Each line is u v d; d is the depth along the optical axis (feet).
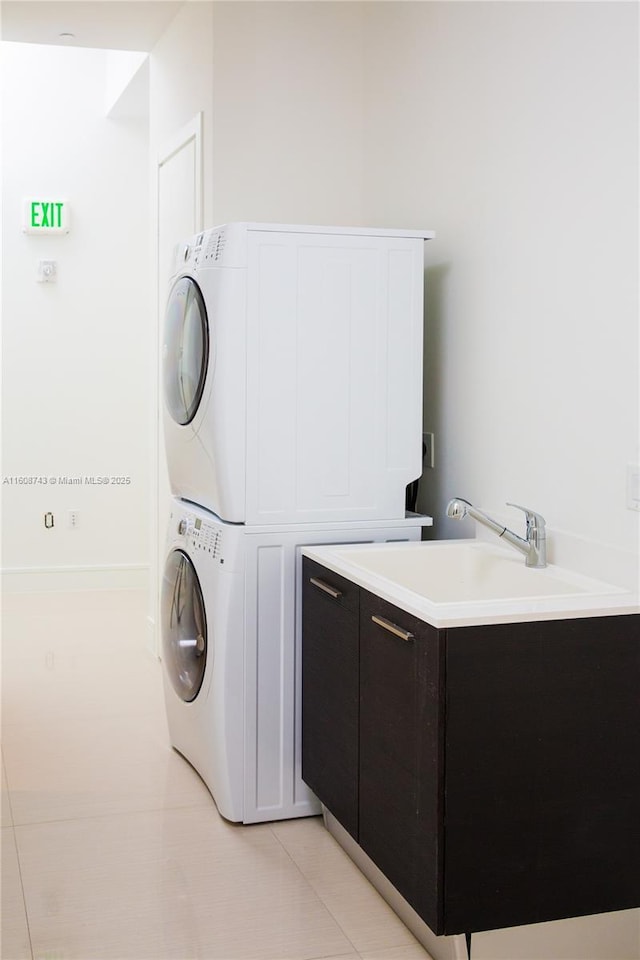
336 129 12.60
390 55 11.87
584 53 8.14
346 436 9.70
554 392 8.68
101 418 19.89
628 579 7.68
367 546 9.36
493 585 8.99
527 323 9.10
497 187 9.59
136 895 8.08
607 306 7.91
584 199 8.19
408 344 9.87
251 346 9.26
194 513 10.34
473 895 6.69
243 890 8.19
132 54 16.56
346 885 8.32
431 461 11.13
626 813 7.06
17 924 7.61
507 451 9.50
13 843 9.02
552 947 7.11
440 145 10.70
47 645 15.93
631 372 7.63
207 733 9.78
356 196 12.76
